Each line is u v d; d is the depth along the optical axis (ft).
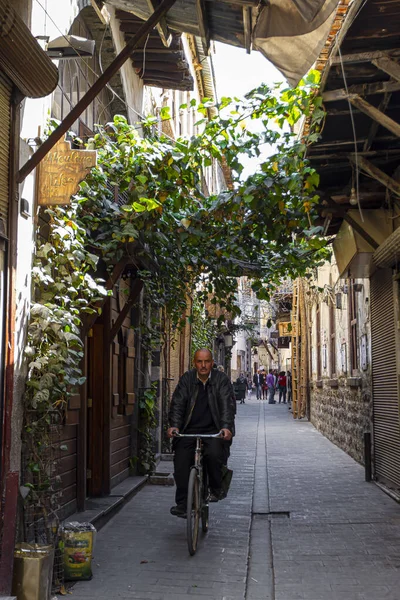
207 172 86.94
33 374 18.29
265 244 28.73
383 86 22.21
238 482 36.96
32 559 15.31
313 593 17.71
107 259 24.50
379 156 29.50
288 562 20.71
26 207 17.88
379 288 36.09
